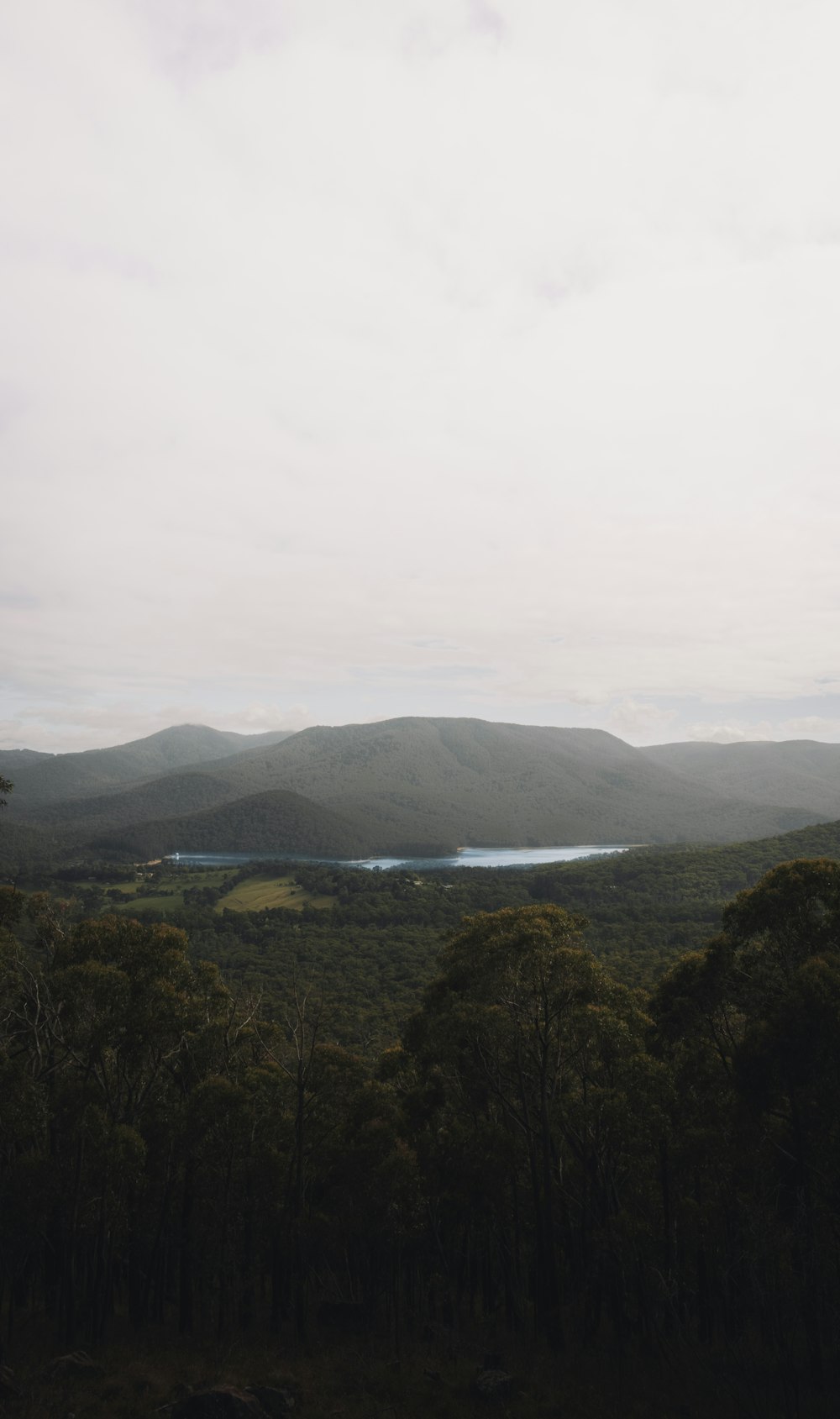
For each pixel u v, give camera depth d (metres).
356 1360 20.14
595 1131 21.48
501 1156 21.77
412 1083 27.73
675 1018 21.17
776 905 18.78
